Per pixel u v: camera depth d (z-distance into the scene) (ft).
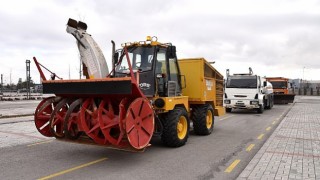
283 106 90.74
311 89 218.38
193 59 35.04
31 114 57.52
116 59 29.89
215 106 39.96
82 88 24.38
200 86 34.71
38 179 19.84
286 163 23.06
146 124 23.35
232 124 47.73
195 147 29.73
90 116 24.54
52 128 25.76
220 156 26.18
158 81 28.68
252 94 66.69
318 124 45.57
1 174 20.88
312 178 19.44
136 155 26.43
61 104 26.07
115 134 24.27
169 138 28.68
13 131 38.19
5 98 117.19
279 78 101.19
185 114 30.40
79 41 28.12
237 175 20.84
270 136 34.91
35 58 27.27
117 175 20.77
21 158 25.21
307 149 27.91
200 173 21.30
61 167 22.66
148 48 28.68
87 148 29.07
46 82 26.78
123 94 22.70
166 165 23.31
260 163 23.04
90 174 20.98
